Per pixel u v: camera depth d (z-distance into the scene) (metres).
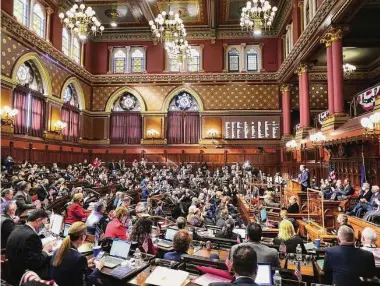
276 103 23.66
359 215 8.70
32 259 3.80
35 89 17.81
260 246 3.91
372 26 16.66
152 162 24.03
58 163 19.53
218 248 5.34
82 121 23.05
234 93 24.02
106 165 23.33
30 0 16.80
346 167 12.59
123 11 21.53
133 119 24.58
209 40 24.31
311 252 5.07
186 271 3.90
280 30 22.77
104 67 24.77
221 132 23.88
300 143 17.66
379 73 22.16
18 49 15.45
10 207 5.14
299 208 10.55
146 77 24.38
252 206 10.80
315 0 15.30
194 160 23.88
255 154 23.50
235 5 20.80
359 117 11.62
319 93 23.20
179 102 24.77
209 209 9.30
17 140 15.57
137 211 7.63
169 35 17.28
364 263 3.46
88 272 3.78
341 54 12.86
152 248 4.91
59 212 9.95
